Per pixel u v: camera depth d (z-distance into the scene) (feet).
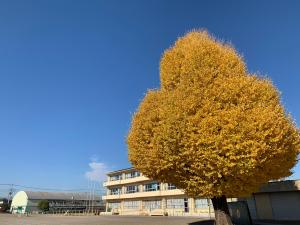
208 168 37.37
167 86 50.24
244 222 62.49
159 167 42.16
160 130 42.11
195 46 50.03
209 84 43.27
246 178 37.93
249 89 42.50
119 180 211.61
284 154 40.68
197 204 149.89
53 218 138.41
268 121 38.27
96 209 276.41
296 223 68.90
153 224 76.95
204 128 38.17
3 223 102.58
